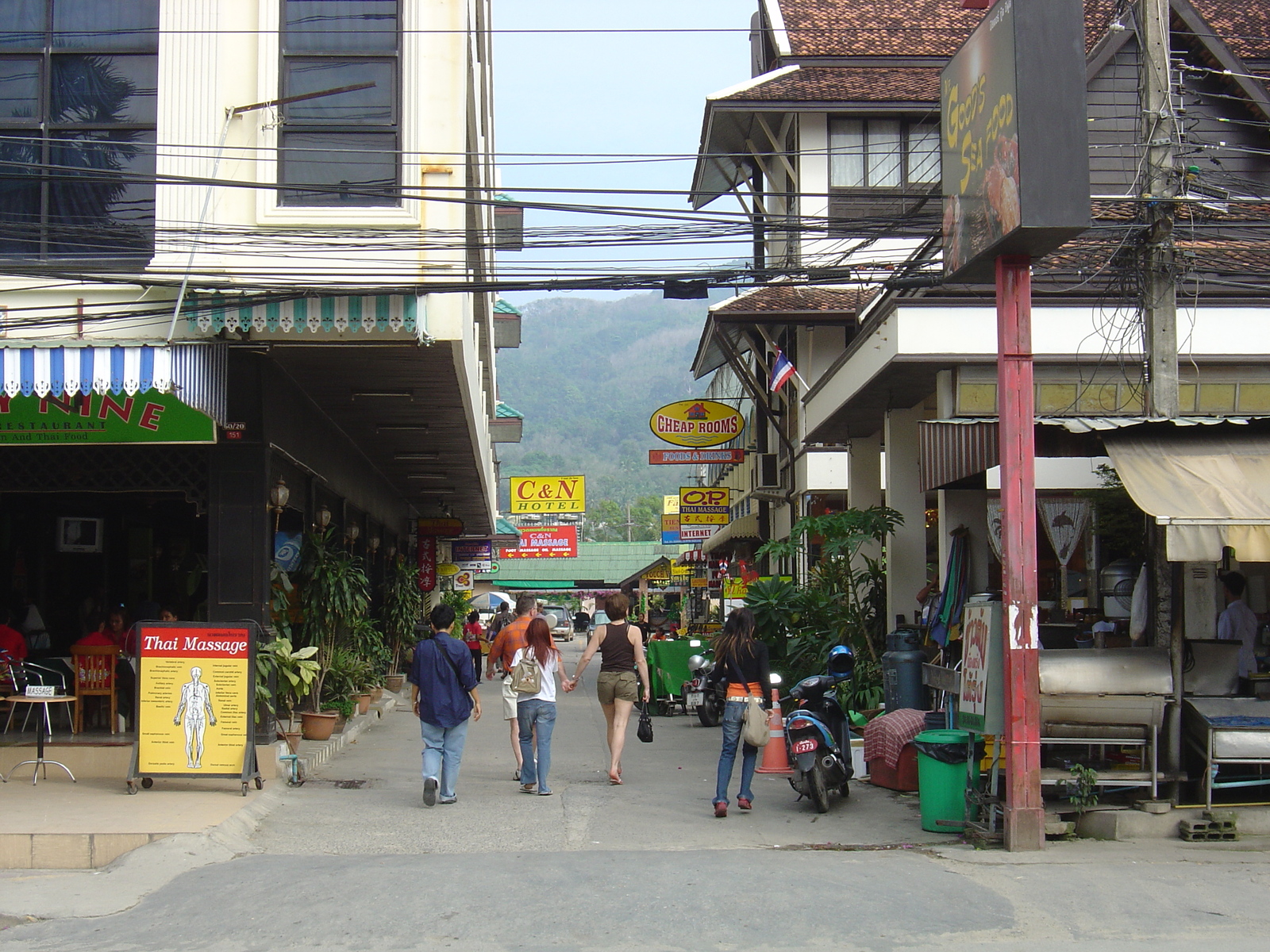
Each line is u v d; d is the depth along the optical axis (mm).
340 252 10938
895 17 22125
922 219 13188
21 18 11391
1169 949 5852
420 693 10086
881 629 16094
